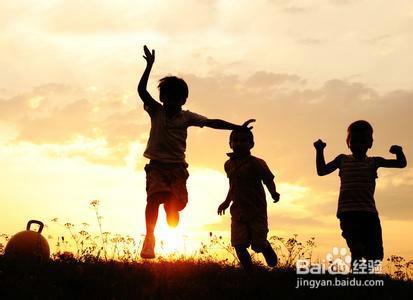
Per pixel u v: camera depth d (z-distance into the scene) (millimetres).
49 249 9852
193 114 8445
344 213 9055
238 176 9625
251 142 9758
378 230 9047
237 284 8117
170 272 8805
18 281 7512
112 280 7992
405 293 8438
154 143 8266
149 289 7680
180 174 8273
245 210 9547
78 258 9570
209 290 7840
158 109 8344
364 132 9148
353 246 9000
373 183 9125
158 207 8117
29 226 10086
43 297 7027
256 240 9461
